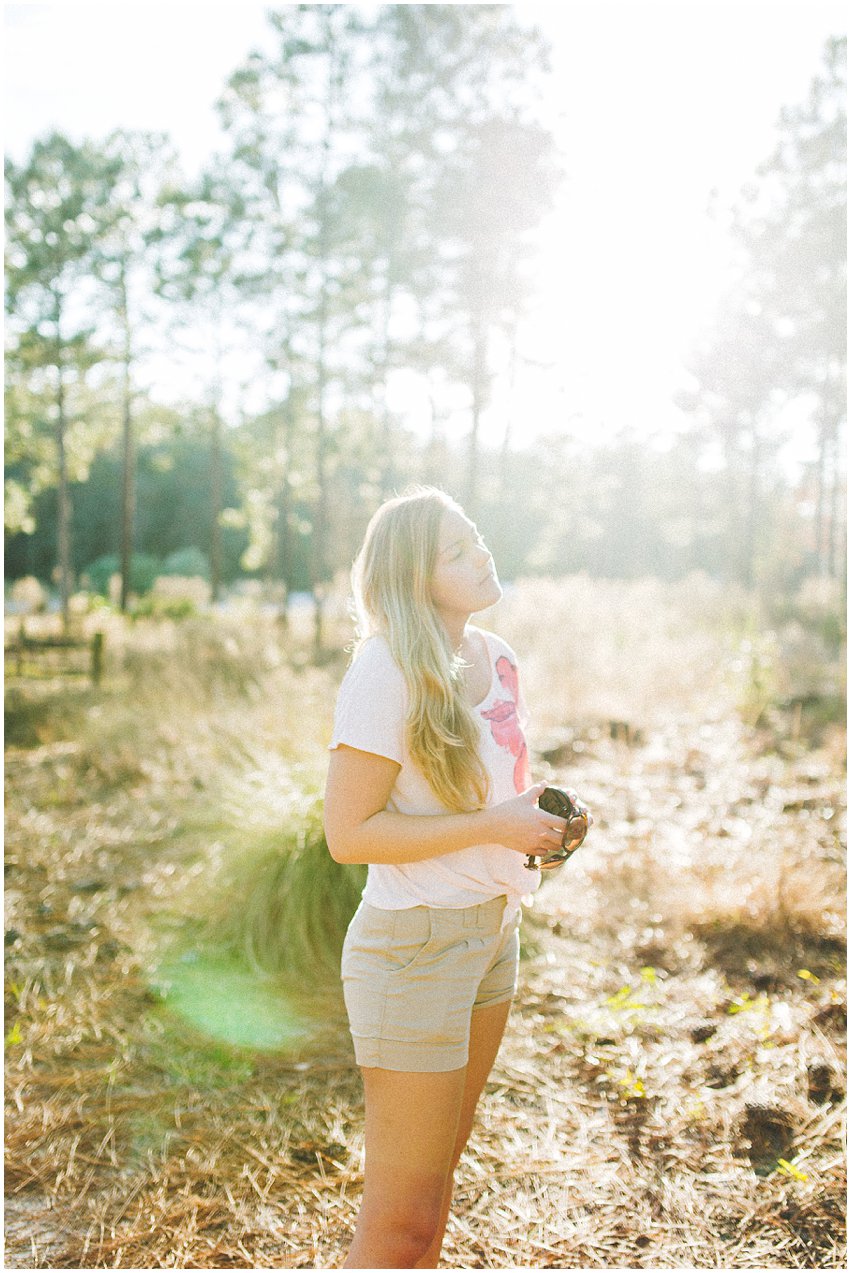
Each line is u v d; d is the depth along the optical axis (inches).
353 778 64.6
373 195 550.3
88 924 159.0
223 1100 111.7
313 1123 106.7
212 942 151.4
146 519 1691.7
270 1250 87.9
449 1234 87.9
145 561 1301.7
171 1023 129.0
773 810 209.6
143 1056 121.1
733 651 393.1
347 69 539.5
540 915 156.9
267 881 151.6
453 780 65.4
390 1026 64.5
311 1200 94.7
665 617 490.6
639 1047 117.0
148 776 249.1
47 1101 111.0
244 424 728.3
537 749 261.1
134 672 373.4
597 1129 102.7
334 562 751.1
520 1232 87.9
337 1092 113.5
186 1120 108.1
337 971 144.9
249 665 345.1
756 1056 113.0
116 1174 99.1
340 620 471.8
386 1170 64.8
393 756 64.7
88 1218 92.4
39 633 530.6
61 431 652.1
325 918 150.0
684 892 157.8
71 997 134.3
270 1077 116.9
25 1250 87.8
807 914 148.6
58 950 150.6
